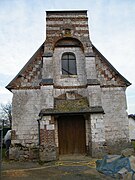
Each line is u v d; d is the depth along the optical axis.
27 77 16.56
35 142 15.67
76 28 17.39
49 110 15.07
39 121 14.99
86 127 15.76
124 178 9.74
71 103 15.75
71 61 17.16
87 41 17.11
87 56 16.61
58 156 15.02
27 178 10.40
